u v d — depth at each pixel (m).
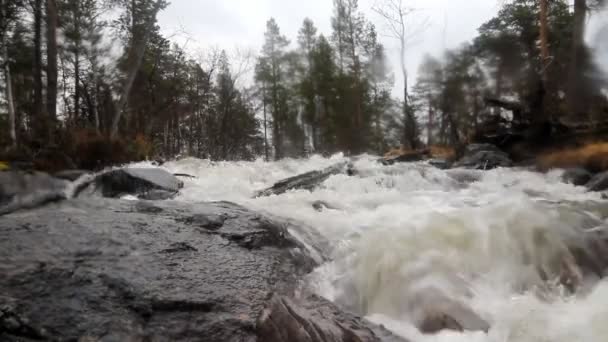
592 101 10.51
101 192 5.67
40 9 12.66
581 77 10.54
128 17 16.86
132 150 10.36
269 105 33.47
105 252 2.42
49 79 11.12
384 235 3.51
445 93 15.73
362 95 27.05
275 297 2.32
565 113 11.00
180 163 10.41
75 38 15.88
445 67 15.98
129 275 2.19
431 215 3.97
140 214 3.32
